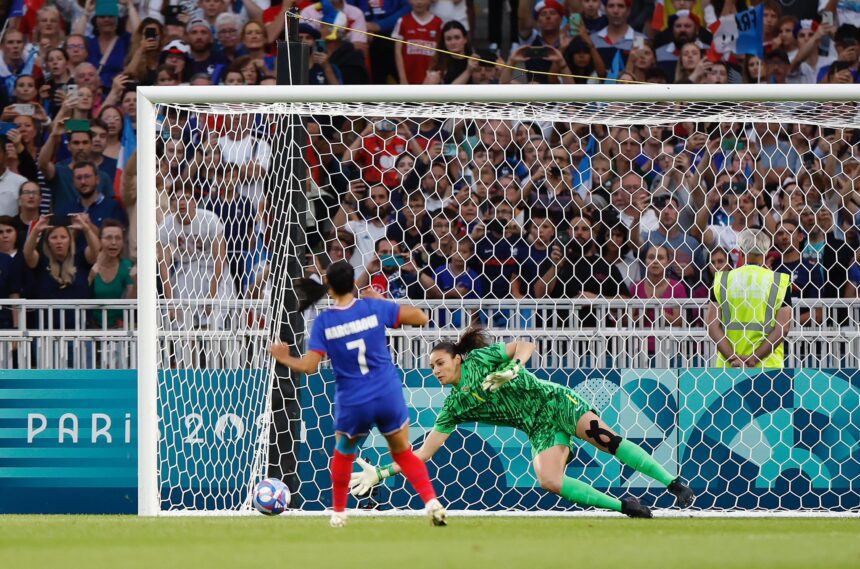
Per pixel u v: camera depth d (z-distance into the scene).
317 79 48.47
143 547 18.12
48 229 44.19
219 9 48.19
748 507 30.05
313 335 22.11
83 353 33.50
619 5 48.25
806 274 40.03
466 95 29.77
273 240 32.44
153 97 29.78
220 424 30.94
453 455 30.47
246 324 32.34
